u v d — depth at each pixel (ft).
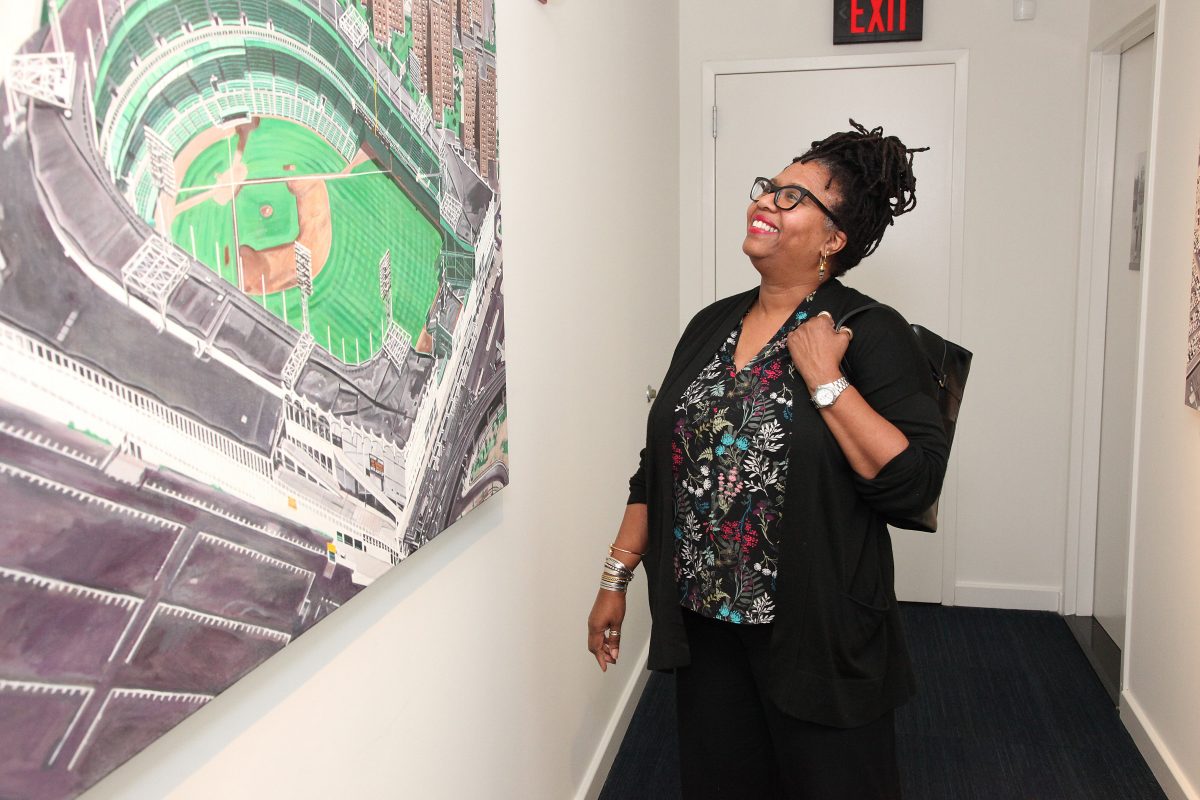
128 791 2.28
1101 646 10.07
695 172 11.35
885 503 4.18
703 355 4.76
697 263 11.50
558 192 5.96
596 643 5.35
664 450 4.72
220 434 2.43
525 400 5.40
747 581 4.43
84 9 1.94
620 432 8.10
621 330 8.05
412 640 3.95
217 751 2.64
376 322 3.29
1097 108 10.14
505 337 4.96
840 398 4.12
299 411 2.80
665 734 8.49
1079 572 10.99
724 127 11.21
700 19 11.07
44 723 1.90
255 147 2.56
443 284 3.90
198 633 2.35
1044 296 10.75
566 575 6.45
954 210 10.77
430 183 3.74
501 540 5.08
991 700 8.98
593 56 6.81
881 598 4.42
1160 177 7.57
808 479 4.24
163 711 2.24
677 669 4.97
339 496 3.04
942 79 10.64
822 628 4.24
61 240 1.90
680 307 11.62
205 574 2.37
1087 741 8.16
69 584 1.95
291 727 3.03
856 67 10.82
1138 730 7.95
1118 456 9.94
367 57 3.19
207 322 2.37
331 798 3.31
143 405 2.15
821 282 4.63
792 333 4.30
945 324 11.00
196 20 2.29
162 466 2.21
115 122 2.04
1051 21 10.32
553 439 6.01
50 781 1.92
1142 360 8.03
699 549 4.58
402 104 3.47
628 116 8.15
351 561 3.12
